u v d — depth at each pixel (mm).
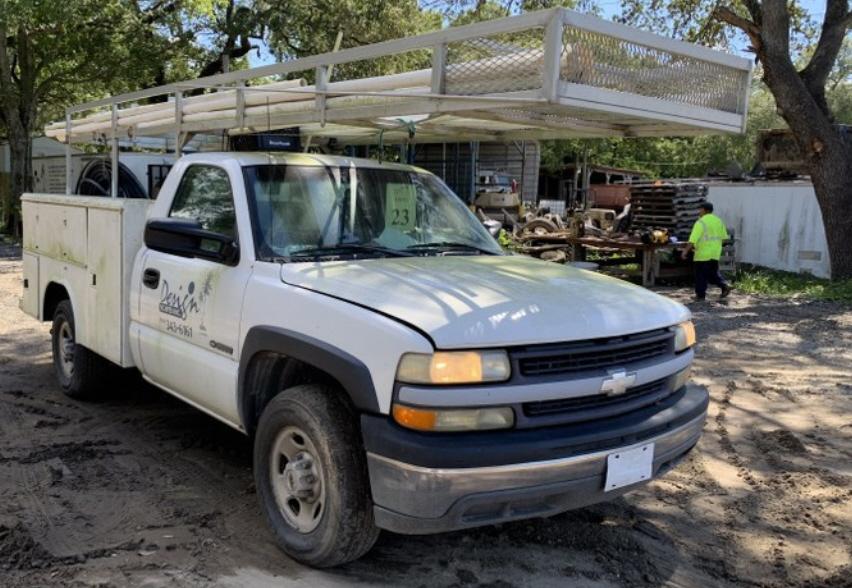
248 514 4086
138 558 3590
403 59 15695
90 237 5496
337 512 3271
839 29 14062
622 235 15977
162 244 4316
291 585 3381
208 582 3387
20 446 5078
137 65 22188
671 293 13742
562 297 3531
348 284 3529
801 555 3885
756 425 6051
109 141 8008
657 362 3553
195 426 5543
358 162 4816
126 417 5730
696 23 15859
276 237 4074
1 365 7324
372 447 3100
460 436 3029
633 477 3348
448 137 5605
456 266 3990
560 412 3209
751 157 49562
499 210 21922
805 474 4988
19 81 23984
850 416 6309
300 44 23125
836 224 14172
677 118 3986
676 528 4141
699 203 16359
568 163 41594
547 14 3367
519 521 4105
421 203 4824
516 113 4184
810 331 10055
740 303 12562
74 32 20672
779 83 13797
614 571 3621
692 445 3762
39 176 23375
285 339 3510
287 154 4691
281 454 3664
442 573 3525
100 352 5410
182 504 4199
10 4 16031
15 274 13789
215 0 21375
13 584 3336
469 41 3742
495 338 3080
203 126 5602
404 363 3047
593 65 3609
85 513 4066
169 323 4520
